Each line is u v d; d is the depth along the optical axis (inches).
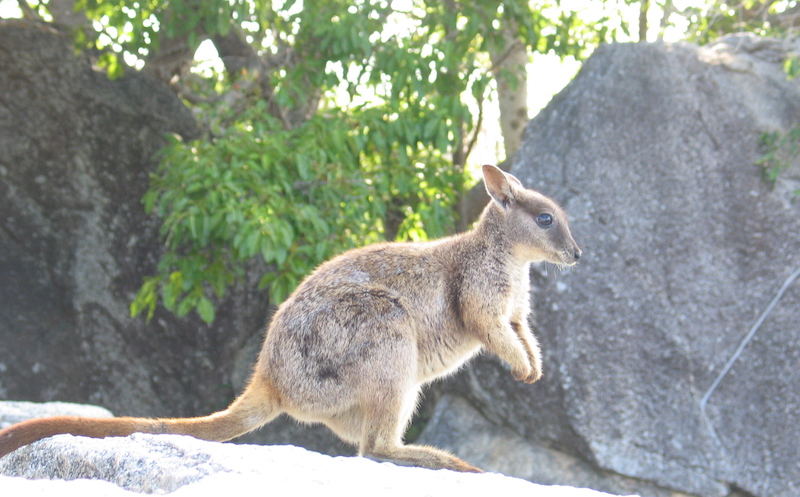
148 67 667.4
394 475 188.1
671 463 474.0
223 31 567.8
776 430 473.1
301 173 514.6
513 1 575.8
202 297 527.8
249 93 646.5
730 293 493.0
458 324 317.7
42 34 608.7
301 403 287.1
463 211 614.9
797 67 509.7
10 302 585.0
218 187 499.5
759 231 499.2
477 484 185.5
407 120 546.9
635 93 526.6
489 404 507.5
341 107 583.8
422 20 595.5
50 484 161.2
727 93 523.8
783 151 507.5
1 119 592.7
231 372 631.8
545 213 331.9
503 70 590.2
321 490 161.0
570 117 532.1
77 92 609.3
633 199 509.7
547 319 494.3
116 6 581.3
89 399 595.5
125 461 191.5
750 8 662.5
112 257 611.2
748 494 470.6
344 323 288.0
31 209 597.9
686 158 512.7
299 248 506.6
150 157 623.8
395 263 310.5
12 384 574.2
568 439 485.4
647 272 497.7
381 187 550.6
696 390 482.9
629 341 488.7
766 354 482.9
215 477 169.8
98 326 603.5
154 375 614.9
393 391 286.4
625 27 625.9
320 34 548.7
